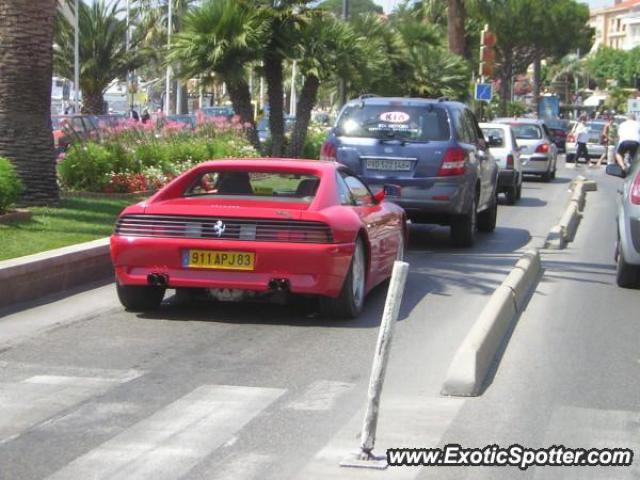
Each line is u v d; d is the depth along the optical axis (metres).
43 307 10.02
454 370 7.17
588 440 6.21
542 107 85.94
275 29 28.36
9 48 14.73
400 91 39.22
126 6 52.44
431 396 7.12
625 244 11.73
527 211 22.20
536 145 31.59
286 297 9.57
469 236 15.30
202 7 27.48
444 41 43.38
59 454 5.81
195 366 7.86
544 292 11.59
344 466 5.62
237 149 24.86
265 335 9.00
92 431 6.22
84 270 11.27
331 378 7.56
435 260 13.98
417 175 14.52
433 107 14.90
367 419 5.66
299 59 28.39
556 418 6.66
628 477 5.62
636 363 8.30
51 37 15.06
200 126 25.94
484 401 7.02
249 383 7.38
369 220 10.13
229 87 28.91
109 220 14.16
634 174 12.21
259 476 5.48
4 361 7.91
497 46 81.25
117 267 9.49
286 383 7.40
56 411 6.63
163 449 5.91
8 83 14.81
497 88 85.50
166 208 9.34
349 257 9.30
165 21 60.91
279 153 29.89
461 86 39.97
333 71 28.95
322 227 9.10
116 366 7.82
